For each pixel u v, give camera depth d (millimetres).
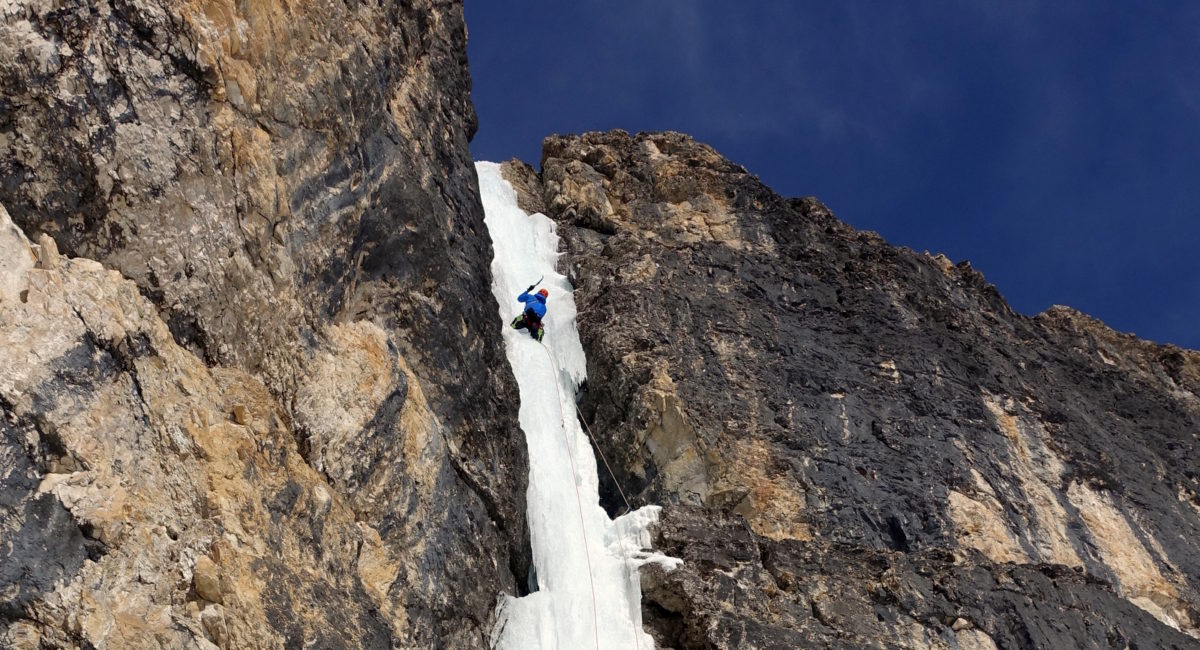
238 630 7980
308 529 9352
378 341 11578
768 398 17188
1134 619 15195
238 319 9531
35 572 6867
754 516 15438
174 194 9055
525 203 21781
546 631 12461
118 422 7719
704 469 15875
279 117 10703
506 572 12812
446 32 17312
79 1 8562
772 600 13617
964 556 15062
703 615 12969
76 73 8398
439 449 11945
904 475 16703
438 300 13109
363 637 9195
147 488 7816
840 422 17250
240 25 10180
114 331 7898
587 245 20656
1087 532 17297
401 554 10641
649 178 22234
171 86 9250
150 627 7418
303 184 10977
